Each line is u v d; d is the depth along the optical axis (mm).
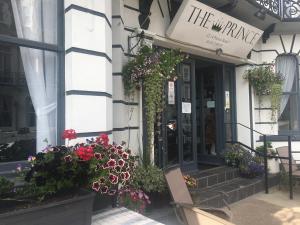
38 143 3381
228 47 6758
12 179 2986
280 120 8156
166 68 4902
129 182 3719
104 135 3129
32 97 3373
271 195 6293
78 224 2484
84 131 3424
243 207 5512
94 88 3535
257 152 6930
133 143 5008
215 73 7652
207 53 6609
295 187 6809
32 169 2523
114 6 4648
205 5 5559
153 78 4777
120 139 4594
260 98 7973
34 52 3398
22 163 3158
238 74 7871
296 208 5477
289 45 8094
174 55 5152
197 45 6164
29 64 3367
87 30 3504
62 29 3514
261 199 6008
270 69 7777
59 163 2529
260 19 7035
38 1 3443
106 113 3666
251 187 6254
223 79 7539
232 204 5668
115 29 4648
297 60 8148
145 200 4289
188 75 6660
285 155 7059
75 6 3418
